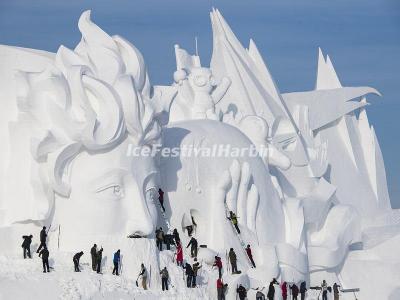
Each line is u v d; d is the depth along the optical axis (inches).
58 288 1743.4
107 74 2007.9
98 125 1936.5
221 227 2174.0
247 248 2164.1
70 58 2034.9
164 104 2220.7
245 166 2260.1
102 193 1958.7
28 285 1739.7
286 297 2138.3
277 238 2337.6
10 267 1836.9
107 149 1967.3
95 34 2062.0
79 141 1930.4
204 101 2534.5
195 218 2212.1
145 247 1910.7
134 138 1991.9
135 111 1961.1
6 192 2028.8
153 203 2047.2
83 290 1761.8
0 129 2090.3
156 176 2068.2
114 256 1862.7
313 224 2527.1
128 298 1795.0
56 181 1934.1
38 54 2140.7
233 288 2010.3
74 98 1943.9
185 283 1947.6
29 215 1959.9
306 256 2372.0
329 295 2378.2
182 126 2282.2
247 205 2261.3
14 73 2063.2
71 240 1955.0
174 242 2085.4
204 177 2201.0
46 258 1804.9
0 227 1985.7
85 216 1951.3
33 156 1925.4
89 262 1925.4
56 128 1931.6
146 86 2103.8
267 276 2134.6
